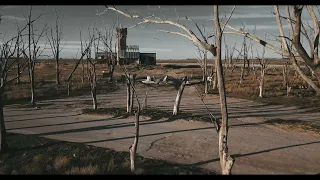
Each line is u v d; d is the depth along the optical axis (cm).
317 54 432
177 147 1438
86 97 3167
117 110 2277
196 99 2995
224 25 666
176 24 695
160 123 1930
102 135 1655
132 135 1655
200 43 688
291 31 477
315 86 443
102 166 1131
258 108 2473
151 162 1208
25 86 3688
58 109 2430
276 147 1441
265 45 514
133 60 6569
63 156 1250
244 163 1215
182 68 6900
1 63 1289
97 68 6512
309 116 2159
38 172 1068
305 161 1247
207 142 1523
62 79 4728
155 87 3997
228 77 5000
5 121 1989
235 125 1883
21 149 1371
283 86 3631
